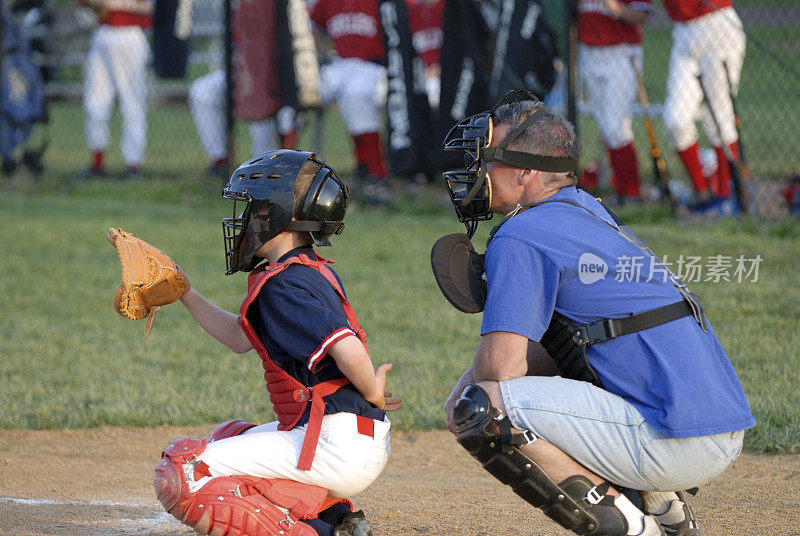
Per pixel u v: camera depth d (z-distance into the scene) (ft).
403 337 71.72
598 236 31.40
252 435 32.83
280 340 31.45
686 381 30.25
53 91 184.24
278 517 31.58
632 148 108.47
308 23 115.03
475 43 112.06
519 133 32.53
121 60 137.28
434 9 133.49
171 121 216.95
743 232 95.25
